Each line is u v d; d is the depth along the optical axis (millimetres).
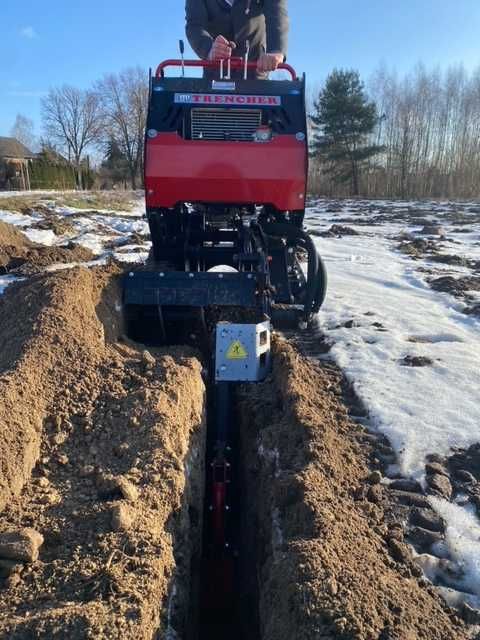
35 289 5000
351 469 3828
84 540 2951
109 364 4484
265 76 6551
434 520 3365
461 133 50281
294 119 5996
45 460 3582
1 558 2811
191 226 6895
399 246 13328
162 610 2795
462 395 4887
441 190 49906
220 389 4645
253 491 4273
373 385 5051
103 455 3658
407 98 52312
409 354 5801
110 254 10516
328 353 5934
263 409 4758
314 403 4656
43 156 56000
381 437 4270
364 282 9227
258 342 4680
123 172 67938
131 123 66562
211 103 5949
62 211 17250
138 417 3914
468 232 17594
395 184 52188
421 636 2498
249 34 6496
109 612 2500
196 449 4277
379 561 2965
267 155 5914
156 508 3244
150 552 2891
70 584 2691
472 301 7902
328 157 51469
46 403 3953
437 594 2842
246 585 4125
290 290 6105
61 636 2365
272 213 6543
